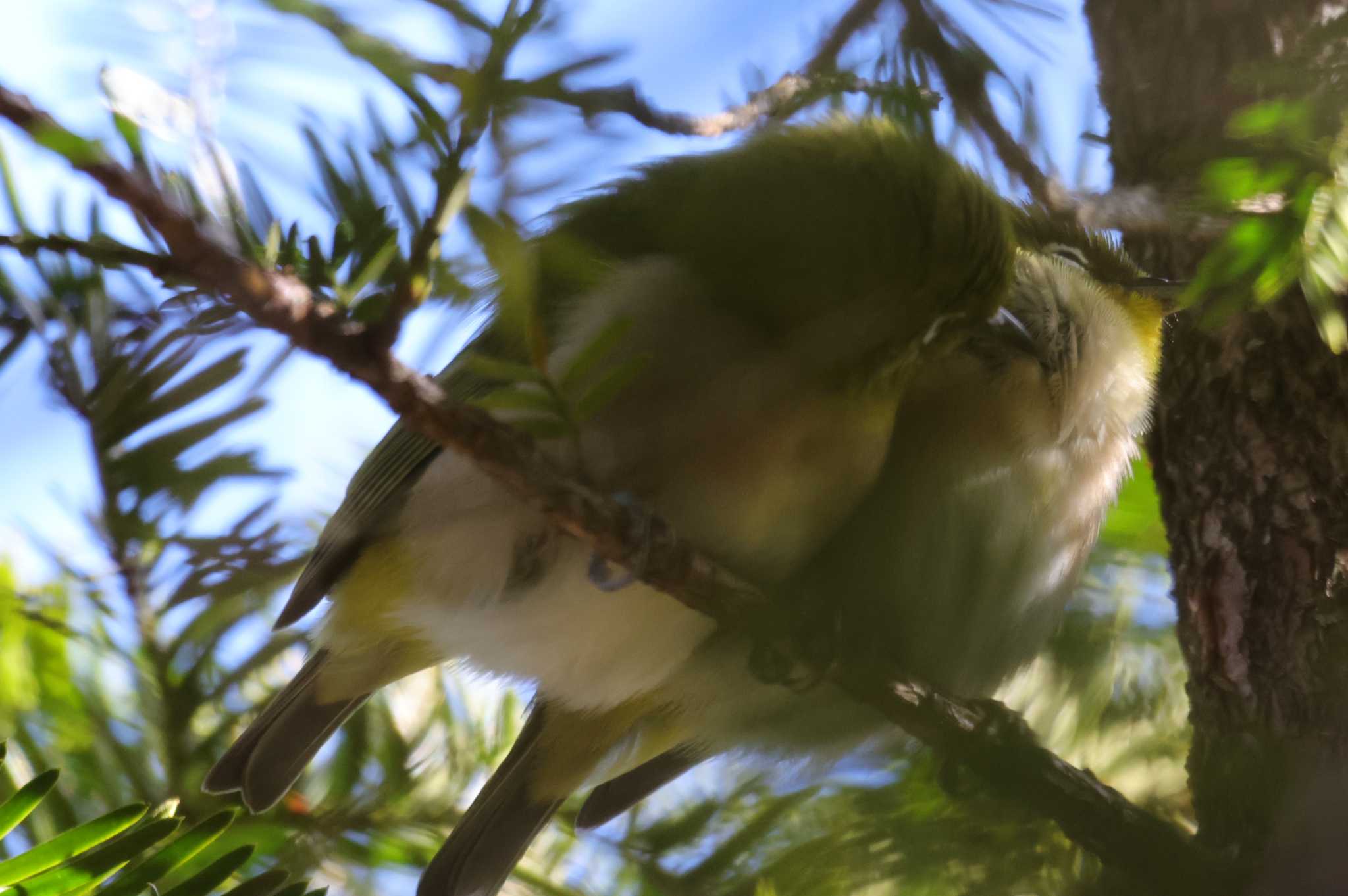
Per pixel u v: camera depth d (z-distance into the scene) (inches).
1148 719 240.1
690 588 197.6
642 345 218.1
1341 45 167.2
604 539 178.2
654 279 226.1
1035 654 265.7
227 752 219.1
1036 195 245.0
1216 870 172.4
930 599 250.8
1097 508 272.1
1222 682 219.6
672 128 223.8
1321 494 221.0
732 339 220.8
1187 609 229.9
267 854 218.7
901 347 232.8
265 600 210.7
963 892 173.0
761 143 254.4
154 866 139.8
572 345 219.3
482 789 252.8
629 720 279.0
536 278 148.3
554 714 280.5
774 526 227.5
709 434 218.2
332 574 260.4
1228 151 170.4
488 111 109.8
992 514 257.1
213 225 128.6
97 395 159.2
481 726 251.1
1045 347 271.3
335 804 227.8
